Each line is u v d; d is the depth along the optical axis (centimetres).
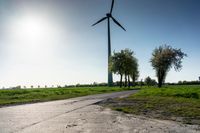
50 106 2016
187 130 959
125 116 1342
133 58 9625
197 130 959
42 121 1194
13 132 931
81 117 1316
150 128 998
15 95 3866
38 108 1852
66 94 4425
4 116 1391
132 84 11706
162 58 8094
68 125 1072
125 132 919
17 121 1199
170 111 1542
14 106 2072
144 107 1775
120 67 9338
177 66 8094
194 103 2044
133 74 10381
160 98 2636
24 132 930
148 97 2833
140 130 957
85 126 1046
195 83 12975
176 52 8162
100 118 1273
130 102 2211
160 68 8119
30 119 1264
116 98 2788
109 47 9306
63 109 1744
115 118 1272
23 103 2436
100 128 999
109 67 9519
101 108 1762
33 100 2861
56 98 3247
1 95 3944
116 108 1712
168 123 1119
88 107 1855
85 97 3262
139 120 1205
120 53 9494
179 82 13375
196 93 3039
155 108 1708
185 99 2478
